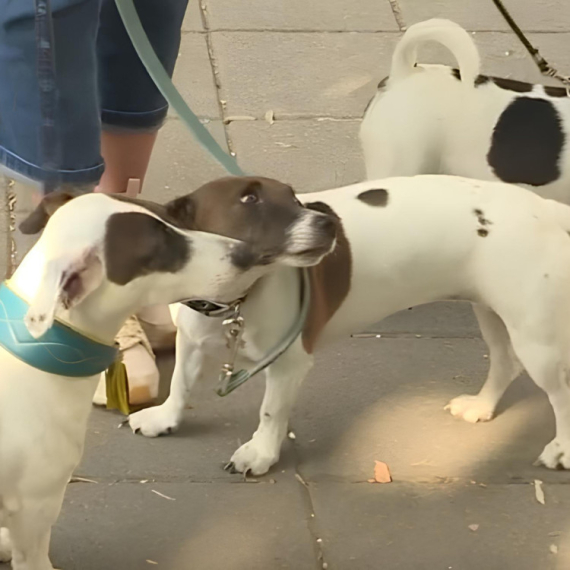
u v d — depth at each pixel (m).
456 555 1.85
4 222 2.67
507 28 3.93
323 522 1.90
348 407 2.21
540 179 2.41
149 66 1.86
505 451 2.12
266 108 3.39
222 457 2.04
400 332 2.48
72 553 1.79
